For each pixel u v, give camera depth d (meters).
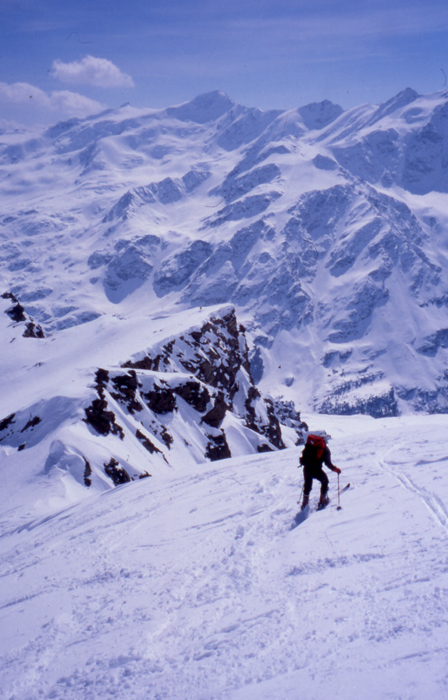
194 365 84.19
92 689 5.49
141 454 52.41
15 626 8.15
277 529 9.53
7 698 5.77
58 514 23.47
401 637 4.77
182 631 6.30
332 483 12.02
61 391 55.25
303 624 5.59
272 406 102.62
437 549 6.79
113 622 7.20
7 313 143.88
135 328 107.75
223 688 4.75
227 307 101.62
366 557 7.07
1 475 45.50
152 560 9.70
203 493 15.17
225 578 7.73
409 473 11.63
